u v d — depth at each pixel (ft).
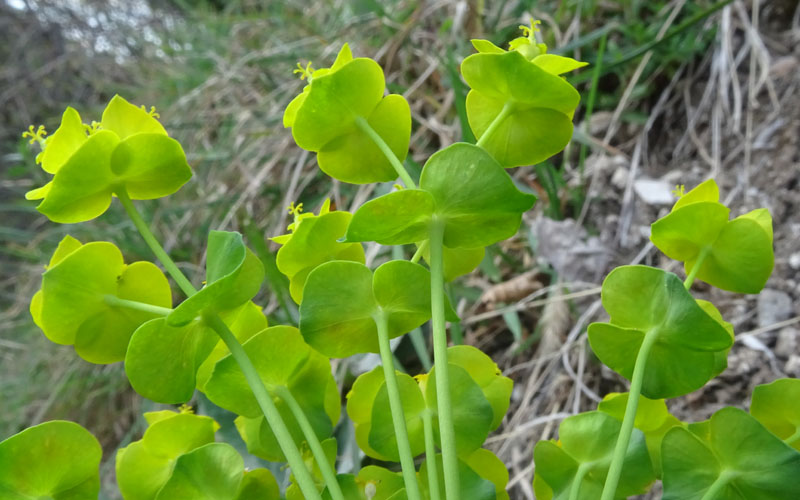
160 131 0.39
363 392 0.43
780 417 0.41
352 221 0.33
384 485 0.41
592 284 1.00
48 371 1.58
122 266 0.39
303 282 0.42
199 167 1.59
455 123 1.22
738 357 0.86
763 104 1.10
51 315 0.38
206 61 1.96
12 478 0.35
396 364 0.90
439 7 1.40
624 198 1.08
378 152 0.41
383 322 0.37
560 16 1.28
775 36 1.19
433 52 1.33
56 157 0.38
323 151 0.41
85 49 2.77
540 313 1.02
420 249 0.42
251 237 0.95
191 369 0.37
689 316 0.36
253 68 1.65
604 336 0.39
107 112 0.38
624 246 1.05
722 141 1.11
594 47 1.28
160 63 2.29
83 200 0.38
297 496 0.40
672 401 0.85
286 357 0.39
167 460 0.42
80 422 1.44
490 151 0.41
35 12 2.92
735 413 0.37
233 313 0.38
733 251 0.40
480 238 0.37
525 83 0.37
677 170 1.12
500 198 0.34
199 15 2.15
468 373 0.42
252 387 0.35
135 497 0.41
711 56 1.20
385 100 0.40
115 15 2.86
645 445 0.41
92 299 0.38
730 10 1.20
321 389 0.41
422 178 0.34
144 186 0.39
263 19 1.88
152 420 0.45
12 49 2.88
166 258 0.38
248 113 1.52
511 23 1.32
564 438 0.42
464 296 1.06
